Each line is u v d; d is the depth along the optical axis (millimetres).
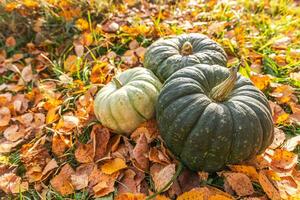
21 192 595
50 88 802
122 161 590
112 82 643
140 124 606
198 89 545
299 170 594
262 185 536
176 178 562
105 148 618
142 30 892
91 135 635
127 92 593
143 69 638
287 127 667
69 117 676
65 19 937
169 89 551
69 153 640
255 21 966
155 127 611
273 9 1053
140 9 1019
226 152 520
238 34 891
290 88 717
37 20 940
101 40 891
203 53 661
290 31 941
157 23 899
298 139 627
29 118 728
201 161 534
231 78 519
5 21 937
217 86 538
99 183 574
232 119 518
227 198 515
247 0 1061
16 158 655
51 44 917
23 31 937
